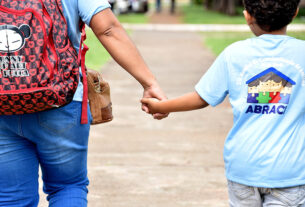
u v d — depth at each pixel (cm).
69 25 257
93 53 1426
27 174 269
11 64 238
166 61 1395
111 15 268
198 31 2372
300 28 1566
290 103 257
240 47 264
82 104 267
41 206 425
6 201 269
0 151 262
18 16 240
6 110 244
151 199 452
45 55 243
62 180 279
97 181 495
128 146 618
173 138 657
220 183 495
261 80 258
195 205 440
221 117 777
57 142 263
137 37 2050
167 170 531
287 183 255
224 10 3822
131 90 979
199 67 1292
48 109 250
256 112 260
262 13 256
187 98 281
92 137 659
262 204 272
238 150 263
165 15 3731
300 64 257
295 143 256
